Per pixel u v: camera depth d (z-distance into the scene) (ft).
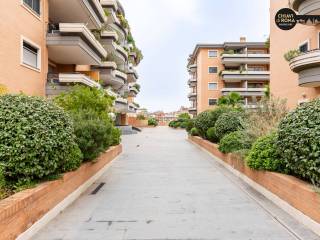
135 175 34.40
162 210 20.71
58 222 18.26
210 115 63.77
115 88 124.88
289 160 20.58
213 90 176.55
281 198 21.11
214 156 48.57
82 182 25.94
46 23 59.06
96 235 16.22
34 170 18.07
